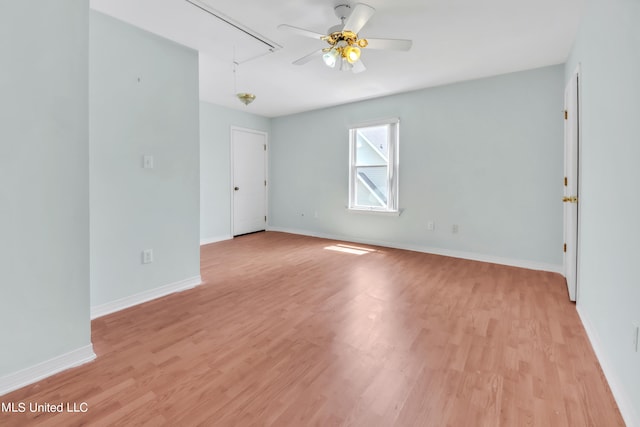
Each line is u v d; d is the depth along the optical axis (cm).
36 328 163
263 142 629
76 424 132
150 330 218
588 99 219
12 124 152
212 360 181
